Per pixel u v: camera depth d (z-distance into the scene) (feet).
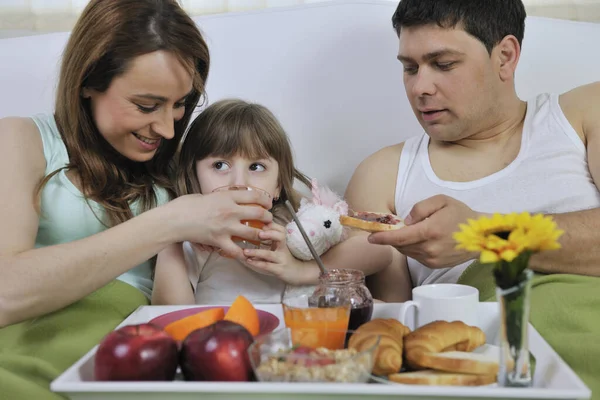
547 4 7.45
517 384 2.62
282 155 5.26
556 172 4.79
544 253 4.19
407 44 4.74
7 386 3.33
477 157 5.04
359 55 6.06
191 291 4.86
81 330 3.94
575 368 3.39
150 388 2.61
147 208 4.87
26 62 6.17
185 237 4.04
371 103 6.04
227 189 4.56
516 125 5.09
